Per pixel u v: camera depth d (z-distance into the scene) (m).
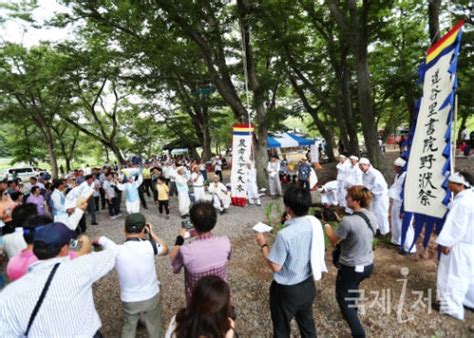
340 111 15.26
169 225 7.88
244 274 4.63
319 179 14.07
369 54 16.05
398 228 5.14
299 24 13.17
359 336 2.82
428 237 3.78
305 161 10.55
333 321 3.41
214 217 2.42
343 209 7.80
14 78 16.34
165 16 9.21
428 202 3.73
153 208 10.37
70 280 1.78
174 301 4.05
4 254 4.13
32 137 27.12
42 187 8.05
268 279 4.42
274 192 11.09
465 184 3.08
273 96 15.67
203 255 2.36
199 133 23.00
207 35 9.73
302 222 2.46
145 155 38.25
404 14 15.59
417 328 3.18
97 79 13.66
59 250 1.87
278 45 11.90
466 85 12.70
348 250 2.81
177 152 38.56
